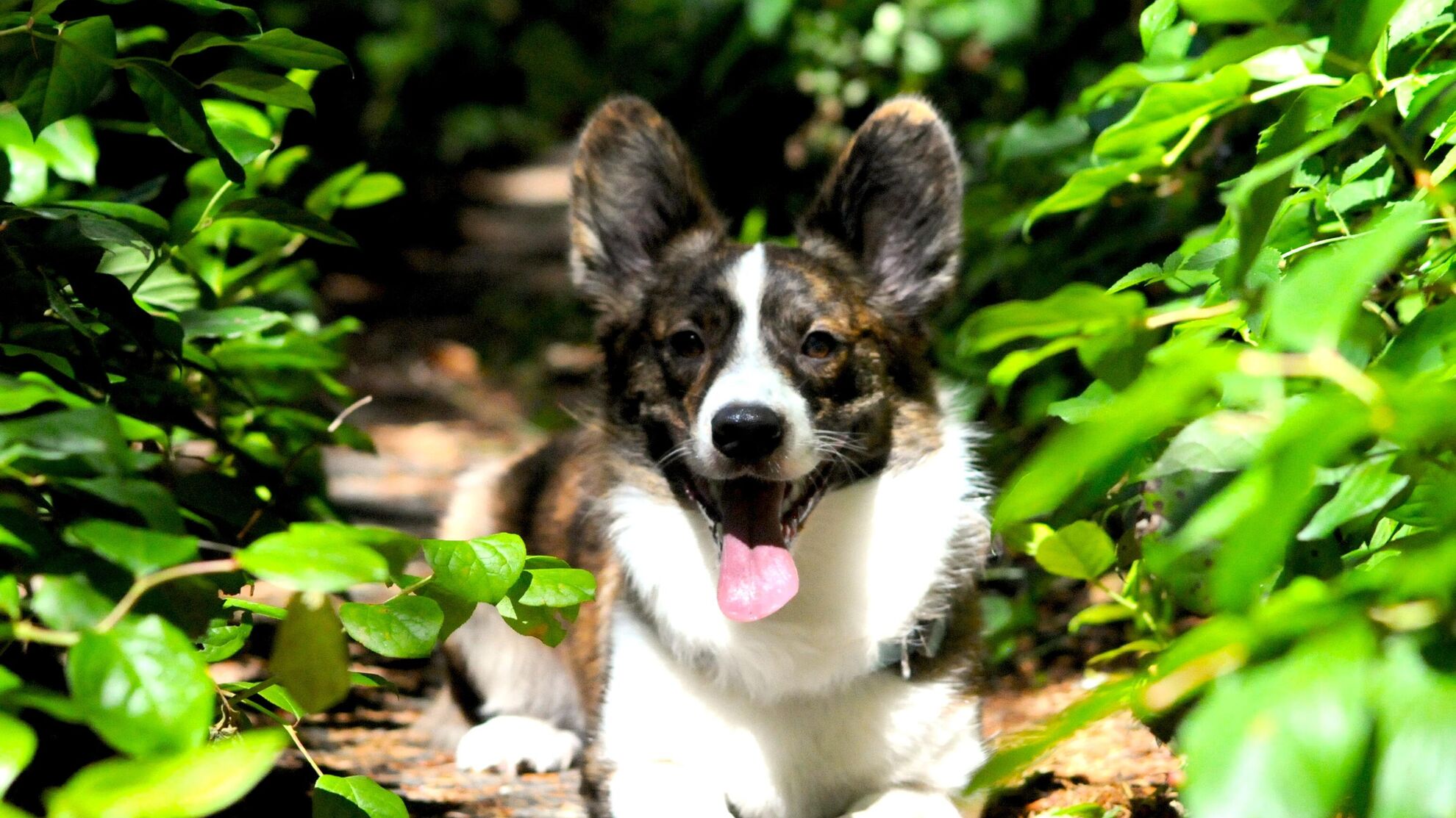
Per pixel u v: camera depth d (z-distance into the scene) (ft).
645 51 35.06
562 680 15.67
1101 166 14.48
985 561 13.41
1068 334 8.56
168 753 6.15
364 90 48.96
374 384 35.47
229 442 12.17
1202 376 5.69
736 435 11.84
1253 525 5.43
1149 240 15.90
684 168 14.67
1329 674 5.14
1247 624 5.57
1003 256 17.79
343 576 6.64
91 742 10.34
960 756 12.41
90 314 10.27
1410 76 9.69
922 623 12.46
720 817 11.46
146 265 12.91
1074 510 10.57
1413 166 7.92
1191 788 5.16
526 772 14.37
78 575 7.03
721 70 26.68
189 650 6.38
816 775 12.36
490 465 18.43
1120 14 21.44
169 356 11.10
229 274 14.96
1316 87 9.05
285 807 11.93
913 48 23.90
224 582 9.16
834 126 25.62
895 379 13.34
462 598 8.31
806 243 14.24
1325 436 5.34
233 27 21.45
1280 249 10.52
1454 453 6.83
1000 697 15.07
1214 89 9.64
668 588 12.57
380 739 15.24
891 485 12.82
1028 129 17.39
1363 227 10.09
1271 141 8.84
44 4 8.95
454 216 56.59
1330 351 5.63
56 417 6.84
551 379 35.14
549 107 65.87
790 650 12.09
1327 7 12.28
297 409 14.44
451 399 34.24
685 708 12.30
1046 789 12.11
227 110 14.08
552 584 8.87
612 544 13.25
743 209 28.02
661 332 13.26
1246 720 5.15
